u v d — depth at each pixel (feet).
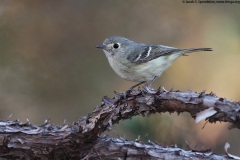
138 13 43.93
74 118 38.78
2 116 37.81
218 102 17.89
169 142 29.37
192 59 40.91
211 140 32.99
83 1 43.55
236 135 34.19
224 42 41.86
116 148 19.26
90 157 19.36
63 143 19.39
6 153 19.52
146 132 29.37
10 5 41.93
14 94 38.96
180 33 43.01
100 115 19.24
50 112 38.83
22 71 39.91
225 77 40.09
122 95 19.22
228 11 43.32
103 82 40.40
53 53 41.24
